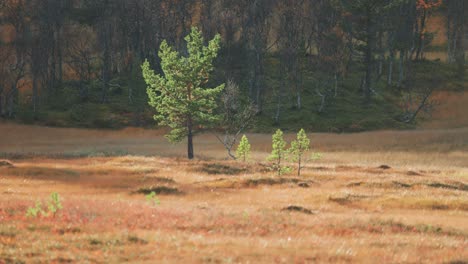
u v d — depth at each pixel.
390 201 33.19
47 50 115.75
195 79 61.59
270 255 15.55
